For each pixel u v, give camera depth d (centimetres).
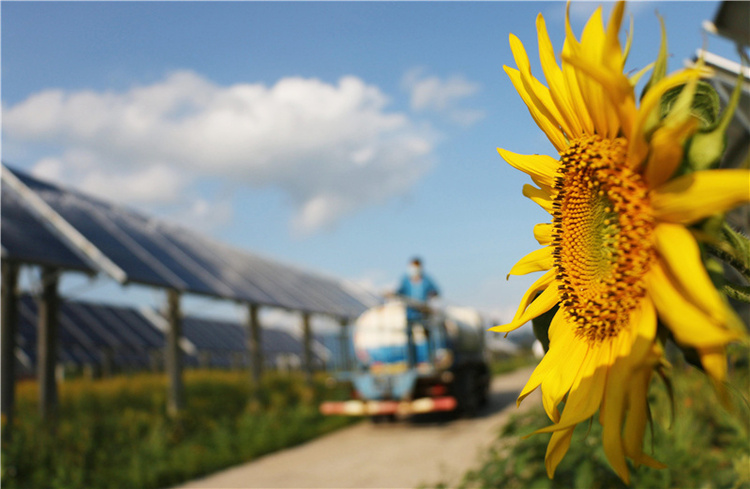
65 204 904
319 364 2583
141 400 1100
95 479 614
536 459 318
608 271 59
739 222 65
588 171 62
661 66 57
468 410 1016
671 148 51
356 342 1007
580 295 64
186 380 1439
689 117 50
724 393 46
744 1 320
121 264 767
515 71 71
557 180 72
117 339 1631
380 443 828
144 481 628
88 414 889
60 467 606
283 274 1611
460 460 630
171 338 958
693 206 49
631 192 56
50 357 754
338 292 1814
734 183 47
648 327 53
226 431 827
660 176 53
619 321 57
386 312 991
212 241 1448
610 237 57
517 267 77
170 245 1112
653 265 54
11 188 877
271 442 849
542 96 68
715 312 45
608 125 61
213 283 1012
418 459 670
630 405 53
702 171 52
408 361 980
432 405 939
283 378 1616
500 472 318
